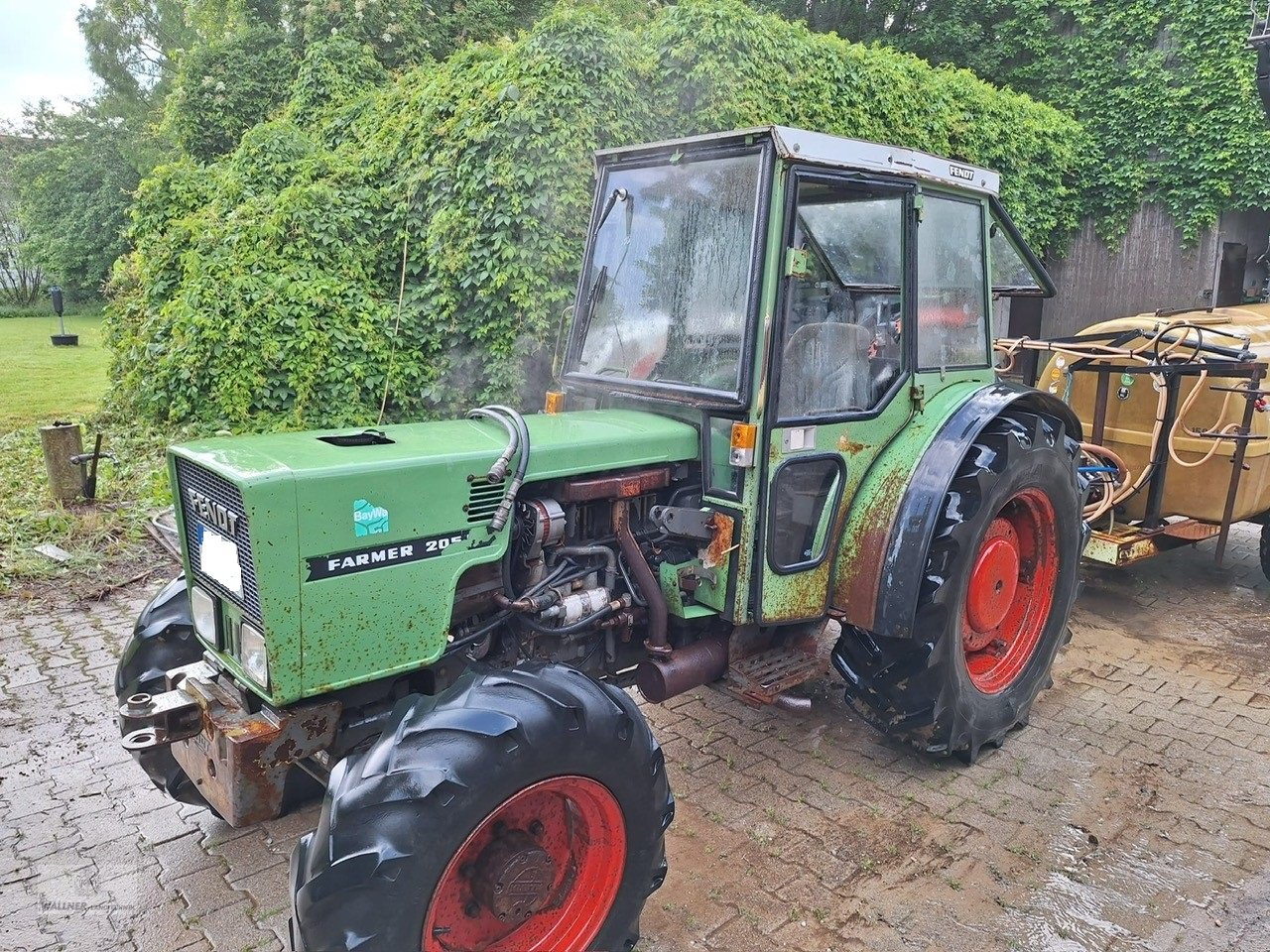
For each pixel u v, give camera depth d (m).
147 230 9.59
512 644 2.92
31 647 4.57
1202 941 2.64
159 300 8.88
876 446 3.40
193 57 14.01
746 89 8.55
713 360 3.09
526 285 7.79
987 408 3.46
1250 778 3.53
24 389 12.27
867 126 9.81
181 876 2.88
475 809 2.06
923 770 3.56
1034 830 3.17
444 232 8.13
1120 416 5.36
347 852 1.98
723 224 3.08
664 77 8.45
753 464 2.96
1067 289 13.89
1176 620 5.21
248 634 2.36
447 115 8.53
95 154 28.91
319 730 2.42
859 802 3.32
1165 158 12.89
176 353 8.15
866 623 3.26
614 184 3.49
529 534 2.82
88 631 4.77
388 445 2.62
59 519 6.21
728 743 3.74
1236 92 12.10
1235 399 4.92
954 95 11.15
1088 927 2.70
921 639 3.27
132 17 26.94
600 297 3.52
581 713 2.25
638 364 3.35
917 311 3.43
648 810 2.40
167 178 9.77
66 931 2.62
